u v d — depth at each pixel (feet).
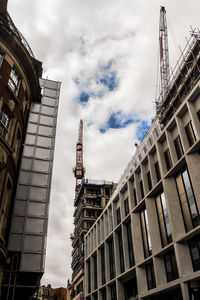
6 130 62.03
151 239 84.38
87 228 206.49
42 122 84.74
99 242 144.97
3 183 55.83
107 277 122.01
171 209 75.51
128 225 111.14
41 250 64.59
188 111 78.74
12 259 61.31
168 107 104.94
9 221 65.77
